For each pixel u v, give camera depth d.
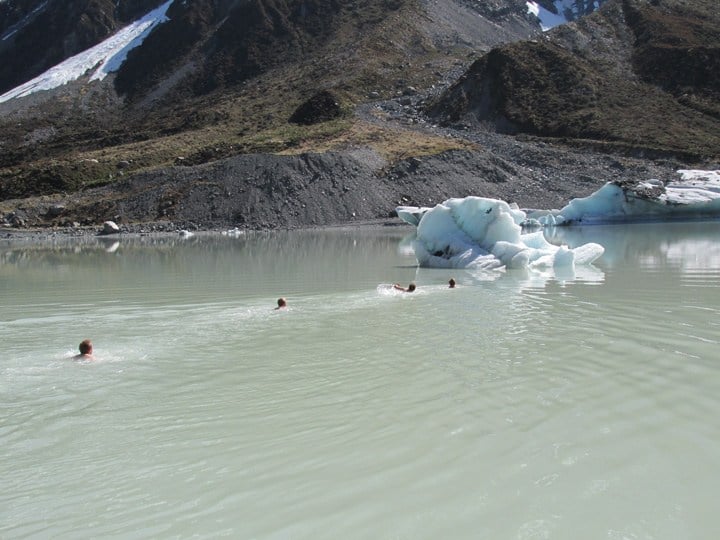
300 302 17.64
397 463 6.79
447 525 5.64
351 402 8.73
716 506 5.89
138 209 67.25
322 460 6.91
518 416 8.00
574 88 98.81
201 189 68.06
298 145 87.06
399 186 70.62
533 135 91.81
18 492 6.39
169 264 31.08
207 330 14.02
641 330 12.82
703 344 11.50
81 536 5.61
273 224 63.62
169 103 152.00
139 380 10.20
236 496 6.21
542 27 179.75
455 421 7.89
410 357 10.97
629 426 7.63
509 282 21.30
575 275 22.88
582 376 9.59
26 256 39.19
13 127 144.62
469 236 28.39
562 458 6.82
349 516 5.81
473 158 74.88
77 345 12.84
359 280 23.03
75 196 73.56
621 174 73.50
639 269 24.06
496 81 103.62
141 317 16.00
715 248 32.12
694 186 58.19
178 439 7.62
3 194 82.19
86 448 7.42
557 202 67.12
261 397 9.11
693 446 7.06
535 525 5.62
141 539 5.54
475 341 12.05
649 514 5.77
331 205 66.62
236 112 120.75
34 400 9.23
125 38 193.00
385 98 115.62
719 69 96.56
